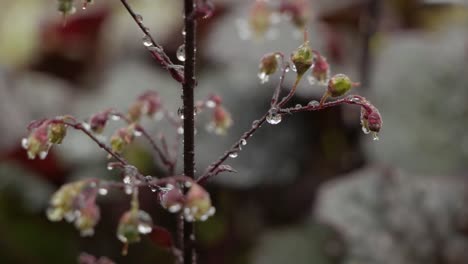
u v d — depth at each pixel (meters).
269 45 0.77
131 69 0.80
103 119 0.53
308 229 0.69
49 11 1.01
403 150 0.70
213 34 0.80
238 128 0.72
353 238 0.66
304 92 0.71
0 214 0.70
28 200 0.71
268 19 0.59
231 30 0.80
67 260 0.71
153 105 0.55
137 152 0.70
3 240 0.70
